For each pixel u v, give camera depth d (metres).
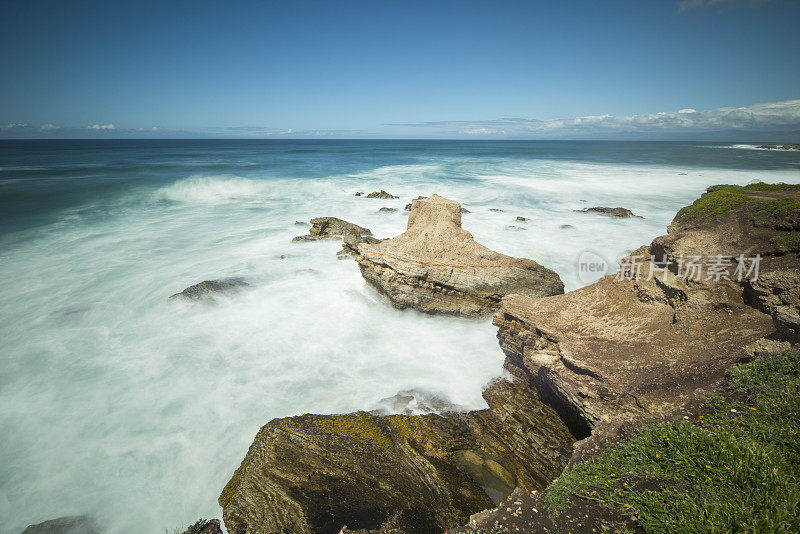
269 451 7.70
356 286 16.66
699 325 8.74
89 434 8.95
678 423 6.03
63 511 7.28
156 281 17.08
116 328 13.38
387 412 9.36
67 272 17.95
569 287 17.30
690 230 12.05
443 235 15.18
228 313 14.45
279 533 6.23
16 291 15.97
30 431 9.02
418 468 7.59
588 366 8.50
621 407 7.55
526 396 9.69
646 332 9.18
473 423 8.89
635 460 5.75
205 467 8.11
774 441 5.39
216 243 22.55
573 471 5.92
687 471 5.28
